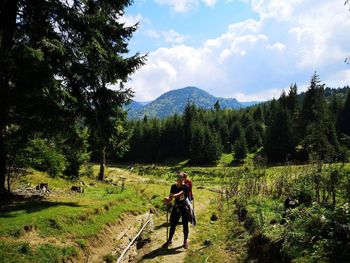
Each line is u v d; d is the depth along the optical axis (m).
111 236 12.40
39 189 16.98
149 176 60.31
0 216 10.90
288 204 13.52
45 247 9.46
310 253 7.90
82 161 28.50
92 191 20.03
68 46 14.30
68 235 10.74
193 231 13.05
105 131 16.03
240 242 10.97
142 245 11.97
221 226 13.94
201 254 10.18
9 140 13.83
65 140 16.61
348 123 79.69
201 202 21.39
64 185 21.05
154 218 16.08
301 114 77.44
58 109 13.42
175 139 107.44
